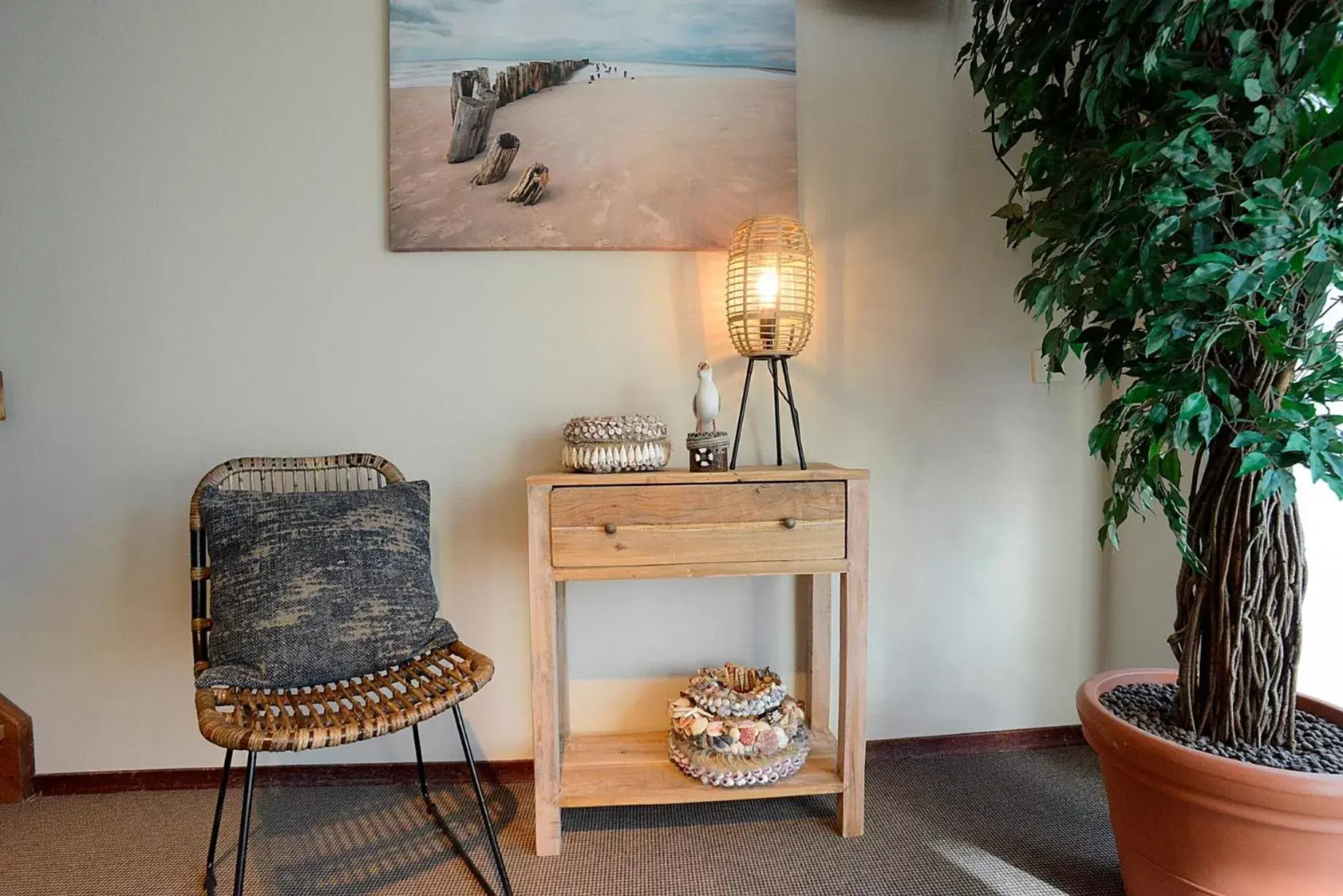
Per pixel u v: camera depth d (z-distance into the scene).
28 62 1.54
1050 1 1.21
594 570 1.33
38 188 1.55
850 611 1.38
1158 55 1.00
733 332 1.49
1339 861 0.96
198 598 1.31
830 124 1.68
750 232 1.46
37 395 1.56
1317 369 0.97
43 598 1.58
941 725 1.76
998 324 1.74
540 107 1.61
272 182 1.58
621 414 1.65
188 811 1.51
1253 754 1.07
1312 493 1.33
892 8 1.69
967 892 1.24
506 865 1.33
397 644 1.26
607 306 1.65
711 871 1.30
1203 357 0.97
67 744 1.59
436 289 1.62
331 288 1.60
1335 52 0.81
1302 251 0.85
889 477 1.73
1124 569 1.76
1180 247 1.01
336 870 1.32
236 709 1.09
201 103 1.57
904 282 1.71
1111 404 1.16
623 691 1.68
